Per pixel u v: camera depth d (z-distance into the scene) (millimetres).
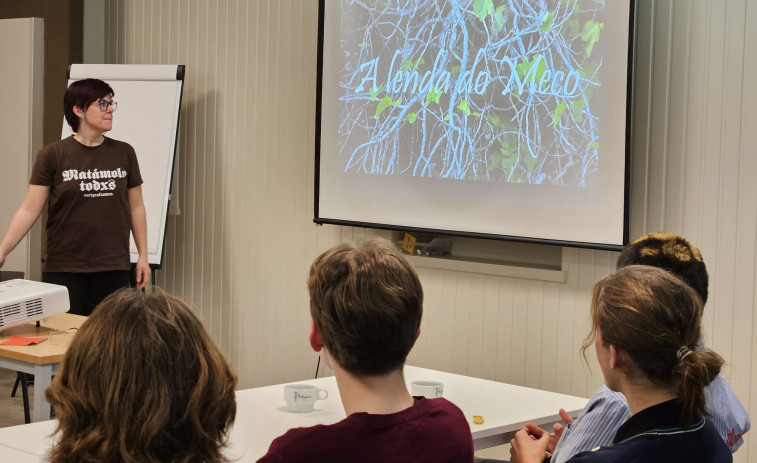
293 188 4871
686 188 3613
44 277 4371
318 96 4578
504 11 4008
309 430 1330
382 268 1383
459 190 4184
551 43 3873
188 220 5328
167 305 1111
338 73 4527
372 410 1380
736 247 3502
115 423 1038
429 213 4281
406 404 1406
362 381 1392
